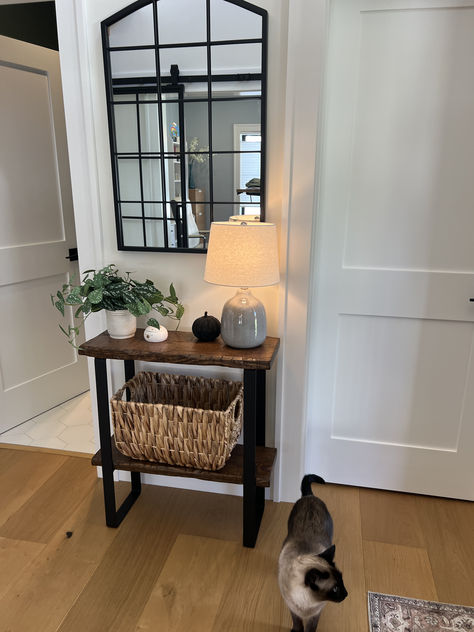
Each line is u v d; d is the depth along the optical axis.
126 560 1.74
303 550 1.41
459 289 1.84
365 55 1.70
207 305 1.91
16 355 2.62
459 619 1.51
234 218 1.78
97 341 1.77
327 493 2.12
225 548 1.79
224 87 1.65
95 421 2.17
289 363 1.86
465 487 2.05
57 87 2.61
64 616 1.51
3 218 2.43
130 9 1.63
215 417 1.61
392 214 1.83
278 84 1.62
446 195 1.78
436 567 1.71
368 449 2.10
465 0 1.59
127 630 1.47
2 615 1.52
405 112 1.73
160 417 1.67
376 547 1.80
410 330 1.93
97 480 2.21
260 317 1.65
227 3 1.58
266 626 1.48
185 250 1.84
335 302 1.96
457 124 1.71
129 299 1.68
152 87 1.71
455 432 2.00
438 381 1.96
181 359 1.62
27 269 2.58
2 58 2.30
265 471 1.77
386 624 1.49
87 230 1.92
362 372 2.02
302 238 1.72
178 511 2.00
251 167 1.71
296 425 1.93
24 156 2.49
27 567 1.70
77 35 1.71
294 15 1.53
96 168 1.84
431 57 1.66
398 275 1.88
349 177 1.83
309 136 1.62
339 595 1.23
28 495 2.10
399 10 1.64
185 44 1.64
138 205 1.84
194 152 1.74
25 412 2.71
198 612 1.53
